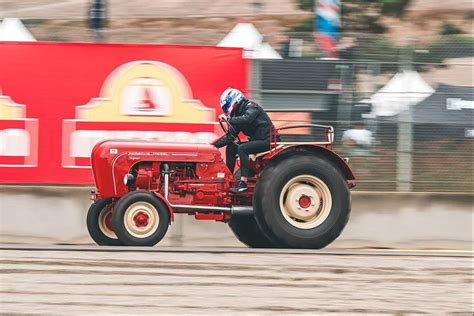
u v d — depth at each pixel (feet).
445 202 79.46
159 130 77.56
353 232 78.69
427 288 51.96
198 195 68.08
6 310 44.52
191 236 77.71
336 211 66.13
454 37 80.33
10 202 76.84
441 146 80.23
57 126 77.00
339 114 79.25
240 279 52.90
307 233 65.77
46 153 76.95
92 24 84.84
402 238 79.05
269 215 65.36
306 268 56.65
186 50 77.82
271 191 65.36
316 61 78.84
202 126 77.92
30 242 76.84
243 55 78.33
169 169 68.18
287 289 50.62
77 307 45.44
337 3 93.56
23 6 166.81
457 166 80.28
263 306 46.50
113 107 77.25
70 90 77.10
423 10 152.97
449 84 80.28
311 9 116.16
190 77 77.82
